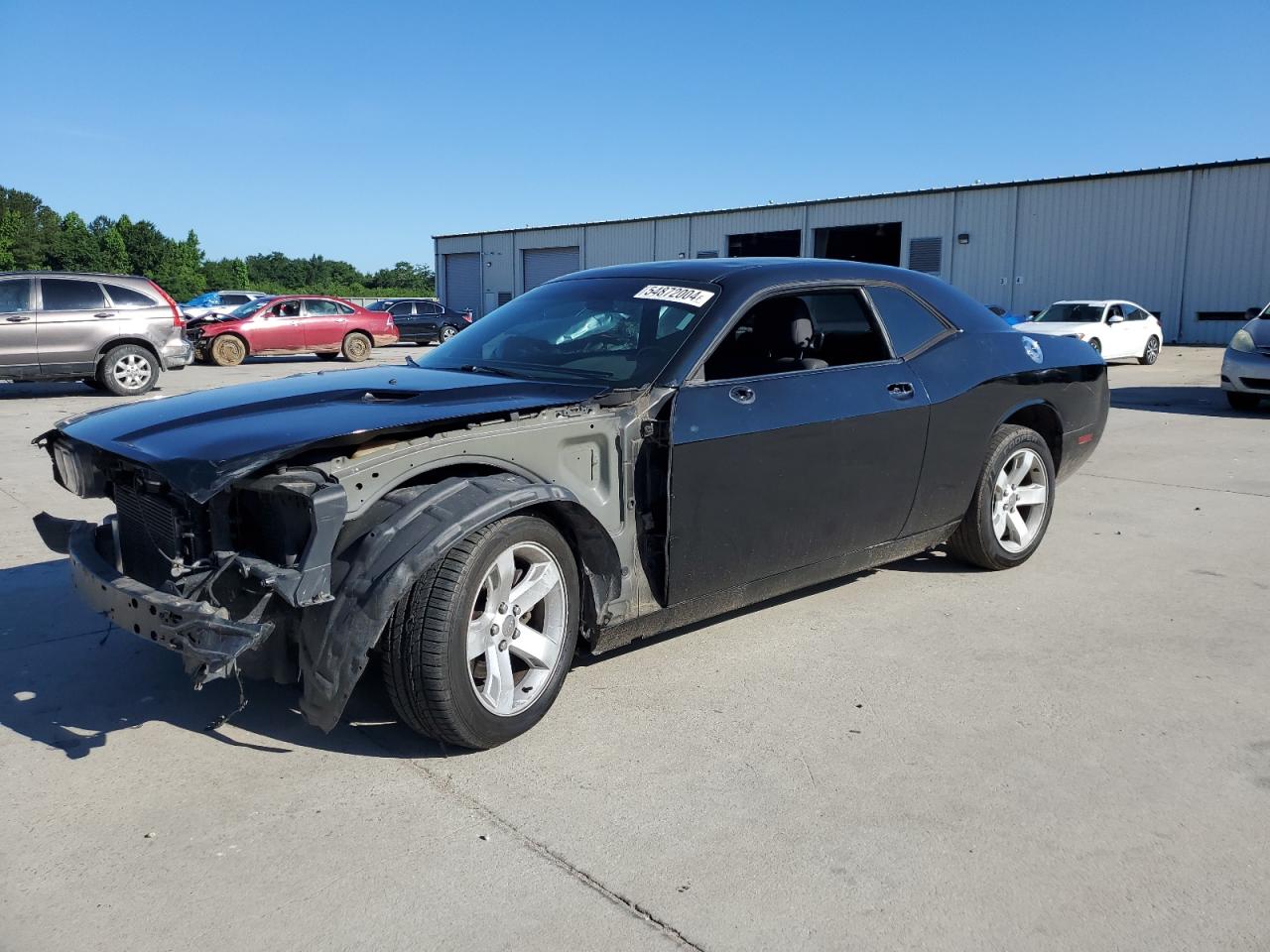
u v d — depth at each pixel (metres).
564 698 3.57
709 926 2.30
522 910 2.36
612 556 3.37
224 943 2.24
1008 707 3.53
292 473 2.75
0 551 5.45
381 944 2.24
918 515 4.52
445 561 2.91
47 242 87.44
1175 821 2.77
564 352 3.93
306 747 3.20
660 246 41.53
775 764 3.09
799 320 4.18
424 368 4.11
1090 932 2.29
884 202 35.22
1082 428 5.49
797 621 4.42
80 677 3.74
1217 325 29.17
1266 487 7.46
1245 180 28.20
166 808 2.81
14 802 2.85
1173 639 4.23
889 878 2.49
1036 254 32.28
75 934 2.27
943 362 4.55
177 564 2.91
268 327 21.59
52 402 13.22
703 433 3.52
